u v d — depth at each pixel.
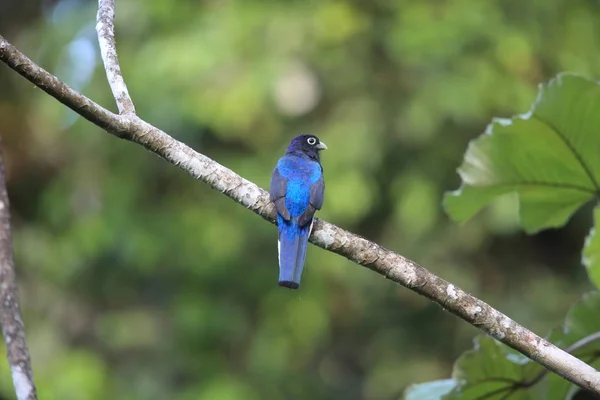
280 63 15.02
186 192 15.76
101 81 15.49
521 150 7.97
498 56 15.42
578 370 6.20
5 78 16.89
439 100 15.07
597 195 8.22
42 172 16.73
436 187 15.42
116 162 15.80
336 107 15.30
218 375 15.50
